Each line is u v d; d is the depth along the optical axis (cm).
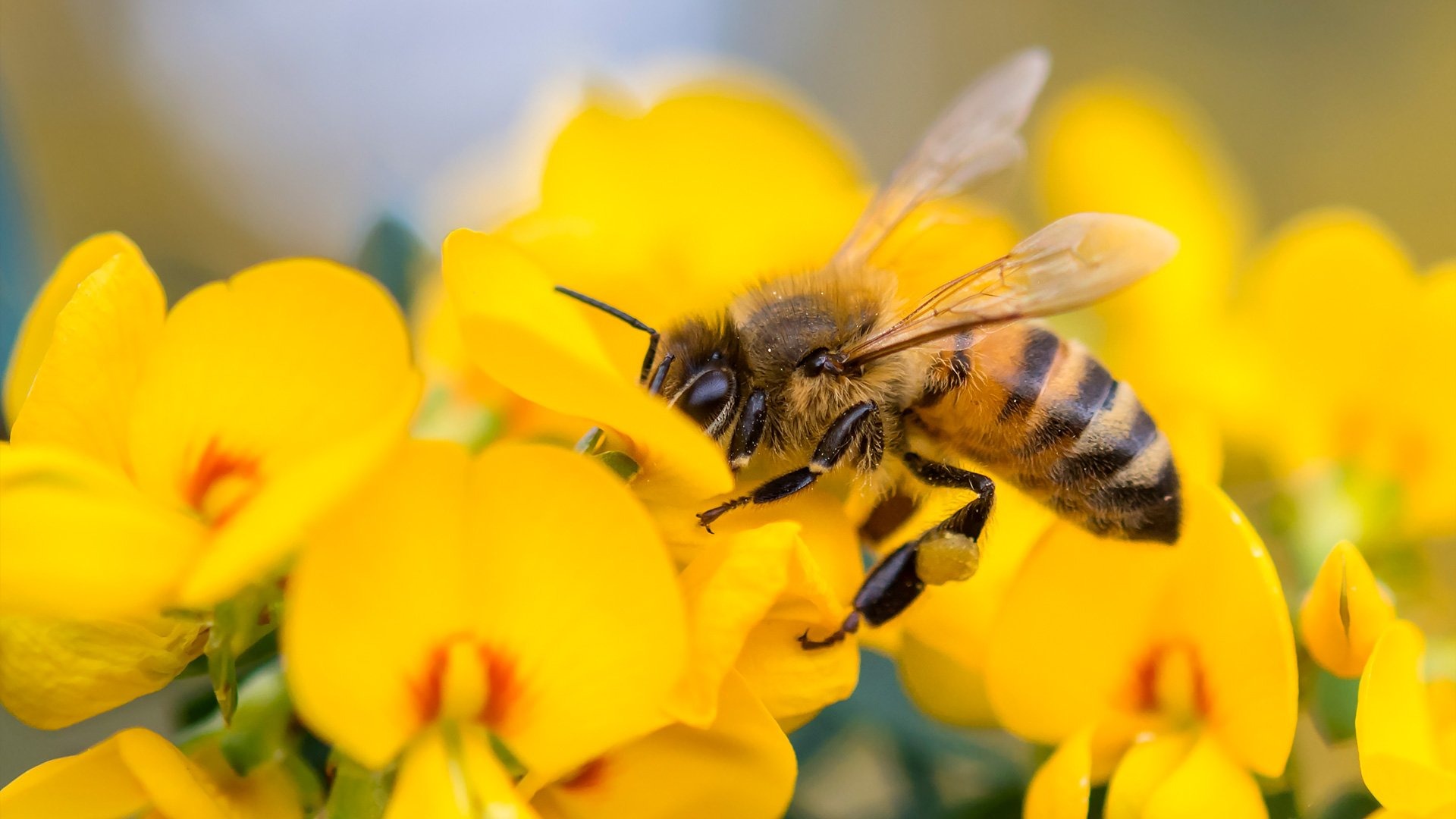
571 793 9
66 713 9
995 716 10
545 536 9
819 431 10
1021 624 10
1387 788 9
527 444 9
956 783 10
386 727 9
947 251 10
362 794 9
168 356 9
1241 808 9
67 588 8
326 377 9
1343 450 11
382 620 9
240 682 9
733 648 9
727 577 9
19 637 9
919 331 10
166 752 9
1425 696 9
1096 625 9
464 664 9
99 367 9
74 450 9
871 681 10
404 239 10
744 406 10
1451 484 10
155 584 8
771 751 9
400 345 9
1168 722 9
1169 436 11
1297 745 10
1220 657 9
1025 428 10
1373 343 11
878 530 10
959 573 9
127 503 8
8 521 8
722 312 10
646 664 9
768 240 10
